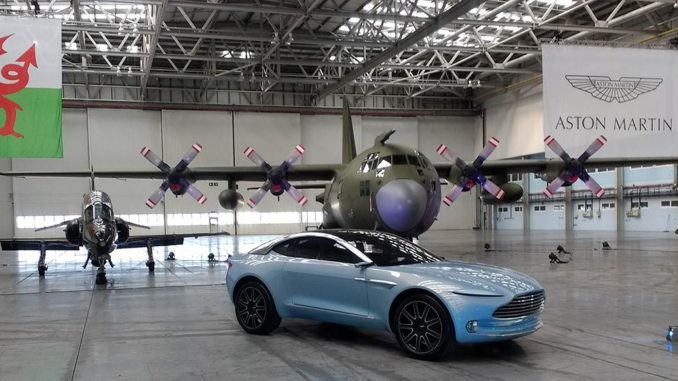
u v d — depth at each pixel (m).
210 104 37.06
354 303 6.11
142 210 36.44
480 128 42.66
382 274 5.89
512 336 5.46
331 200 16.06
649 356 5.60
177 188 17.47
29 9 21.14
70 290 11.55
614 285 10.63
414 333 5.64
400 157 13.59
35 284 12.89
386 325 5.84
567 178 17.62
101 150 35.12
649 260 15.32
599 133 13.20
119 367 5.45
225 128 37.47
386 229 13.38
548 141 14.52
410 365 5.39
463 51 28.09
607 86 13.23
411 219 12.93
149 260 15.41
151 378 5.07
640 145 13.30
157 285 12.17
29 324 7.78
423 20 21.62
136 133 35.88
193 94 37.25
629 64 13.31
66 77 34.66
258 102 38.62
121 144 35.53
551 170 18.25
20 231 34.28
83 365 5.54
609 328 6.90
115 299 10.12
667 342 6.18
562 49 13.12
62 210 35.06
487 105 41.81
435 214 14.02
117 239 14.51
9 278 14.48
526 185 40.97
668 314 7.78
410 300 5.63
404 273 5.77
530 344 6.15
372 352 5.93
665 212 30.20
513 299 5.45
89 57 33.38
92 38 29.00
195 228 37.41
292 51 30.67
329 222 16.91
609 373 5.04
